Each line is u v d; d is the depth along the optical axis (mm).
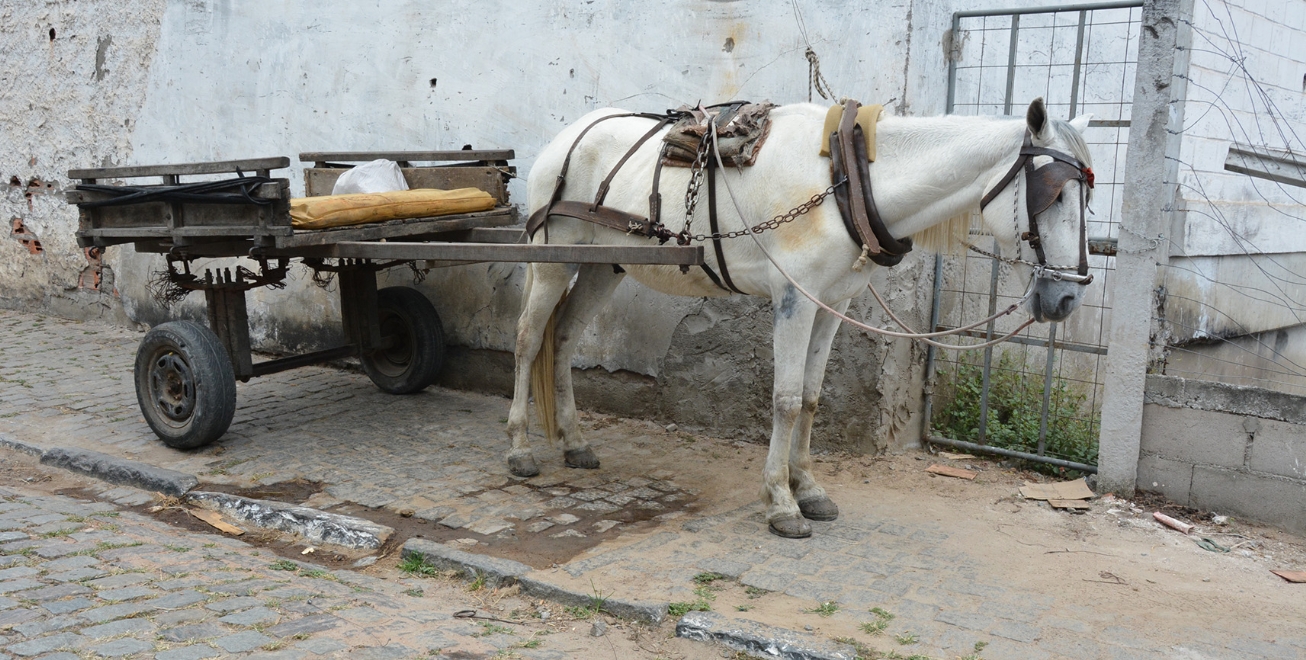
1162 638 3486
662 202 4551
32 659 3020
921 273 5512
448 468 5414
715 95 5770
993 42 6082
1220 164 5871
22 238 9578
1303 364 7371
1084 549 4320
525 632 3531
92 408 6477
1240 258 6094
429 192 5652
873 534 4465
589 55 6215
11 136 9438
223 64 7973
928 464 5516
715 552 4230
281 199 4723
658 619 3598
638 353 6285
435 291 7109
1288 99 6957
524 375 5320
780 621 3551
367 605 3646
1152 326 4836
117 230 5414
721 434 6020
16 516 4457
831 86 5355
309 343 7844
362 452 5668
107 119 8797
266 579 3854
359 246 4914
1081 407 5938
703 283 4719
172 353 5609
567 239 5066
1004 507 4852
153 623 3334
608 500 4949
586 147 4938
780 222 4191
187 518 4777
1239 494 4609
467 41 6734
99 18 8648
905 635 3461
